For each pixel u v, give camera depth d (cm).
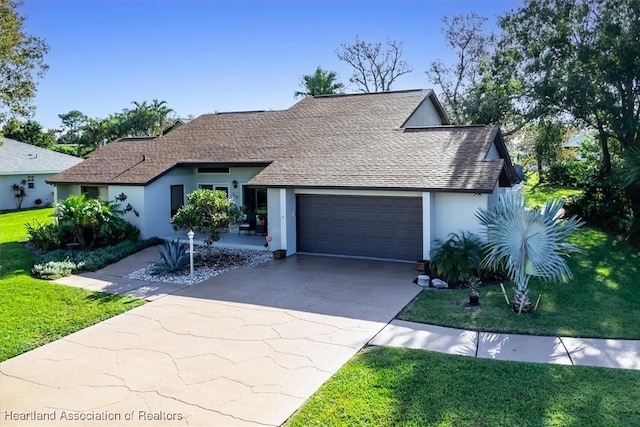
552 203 958
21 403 616
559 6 2045
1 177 3069
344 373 679
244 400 611
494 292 1105
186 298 1096
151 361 741
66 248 1717
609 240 1767
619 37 1836
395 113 1942
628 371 669
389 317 941
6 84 2312
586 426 527
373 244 1520
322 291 1139
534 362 710
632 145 1942
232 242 1758
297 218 1625
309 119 2089
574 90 1927
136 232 1802
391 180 1371
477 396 600
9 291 1160
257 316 957
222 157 1862
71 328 899
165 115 5241
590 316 926
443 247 1247
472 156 1409
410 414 560
